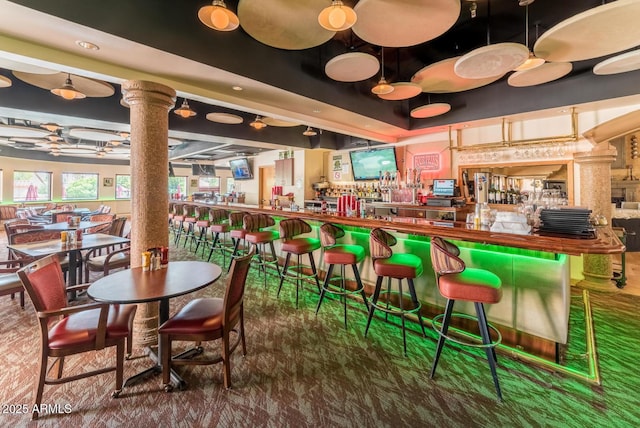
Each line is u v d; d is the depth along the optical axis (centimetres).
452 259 205
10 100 363
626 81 339
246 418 174
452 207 479
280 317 309
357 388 200
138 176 266
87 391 197
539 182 503
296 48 266
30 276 178
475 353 239
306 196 793
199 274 226
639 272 487
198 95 328
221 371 220
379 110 479
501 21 302
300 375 213
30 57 226
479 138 528
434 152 591
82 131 566
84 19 199
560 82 386
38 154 996
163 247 257
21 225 439
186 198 902
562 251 185
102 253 646
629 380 206
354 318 306
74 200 1109
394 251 323
